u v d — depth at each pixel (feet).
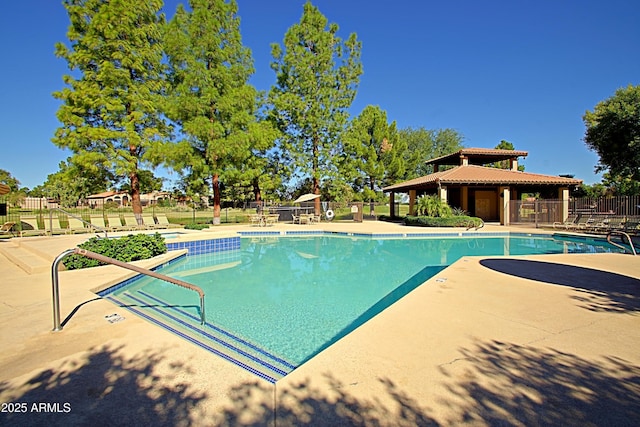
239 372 8.07
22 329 10.74
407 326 11.48
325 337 13.75
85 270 20.97
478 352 9.37
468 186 71.56
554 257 26.45
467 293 15.89
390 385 7.59
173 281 13.57
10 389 7.19
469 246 42.93
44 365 8.31
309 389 7.39
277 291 21.39
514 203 65.98
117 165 53.36
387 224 69.56
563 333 10.82
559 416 6.42
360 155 82.94
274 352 12.24
